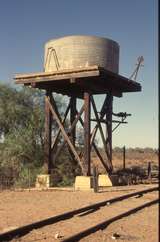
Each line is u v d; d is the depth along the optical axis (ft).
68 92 99.35
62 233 43.37
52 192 79.15
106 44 91.45
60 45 91.71
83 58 90.17
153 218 52.65
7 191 81.56
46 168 94.68
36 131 108.17
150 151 347.97
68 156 103.50
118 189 81.56
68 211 54.08
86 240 40.55
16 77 93.30
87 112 89.92
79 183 86.84
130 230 45.68
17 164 103.14
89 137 89.61
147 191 76.79
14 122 117.80
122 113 99.60
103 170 110.83
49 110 95.96
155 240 41.06
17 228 42.91
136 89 99.09
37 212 55.98
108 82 93.25
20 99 121.08
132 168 122.31
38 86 93.76
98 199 67.56
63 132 94.53
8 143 105.60
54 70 92.17
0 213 55.42
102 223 46.65
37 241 39.99
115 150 360.28
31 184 94.53
